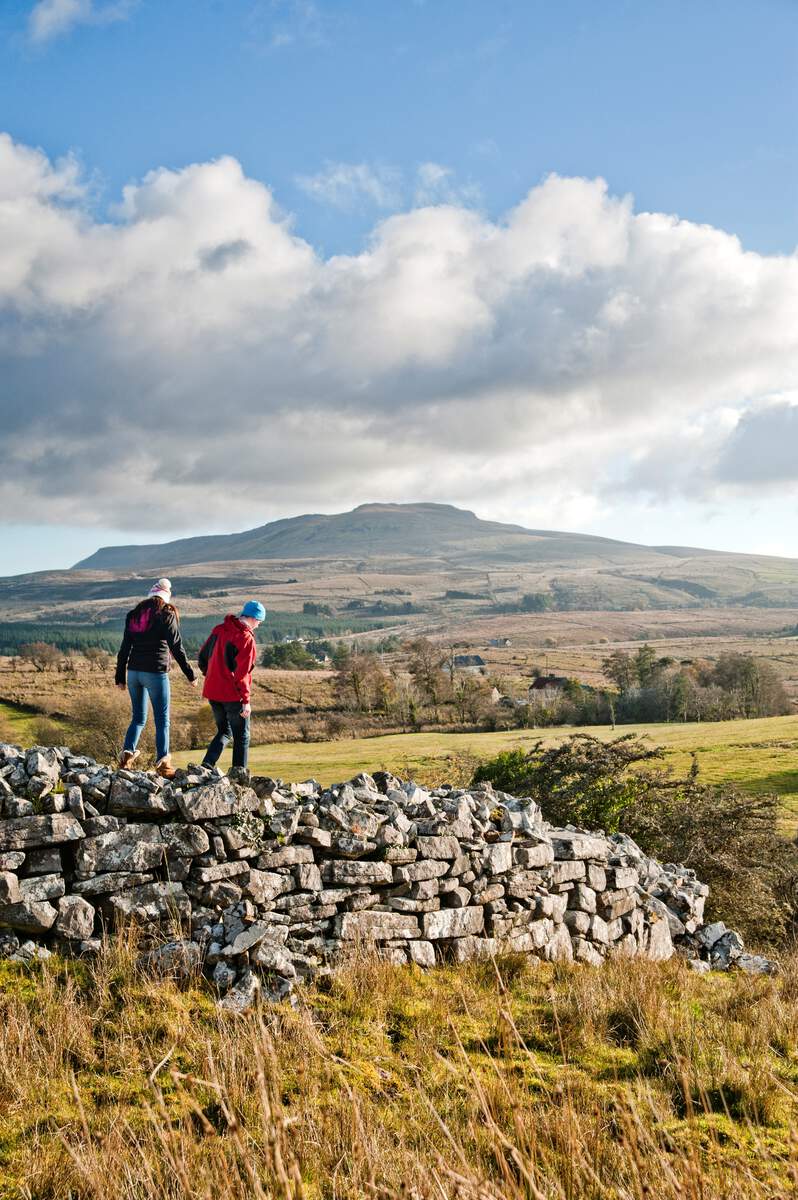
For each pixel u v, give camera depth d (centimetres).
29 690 8631
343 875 864
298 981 758
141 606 954
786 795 3069
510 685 11006
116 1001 673
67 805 757
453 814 993
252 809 836
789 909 1545
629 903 1168
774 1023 806
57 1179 468
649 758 1675
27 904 711
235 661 955
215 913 778
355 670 9950
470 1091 550
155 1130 511
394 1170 465
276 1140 355
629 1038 760
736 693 9850
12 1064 573
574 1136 487
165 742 933
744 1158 533
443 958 919
